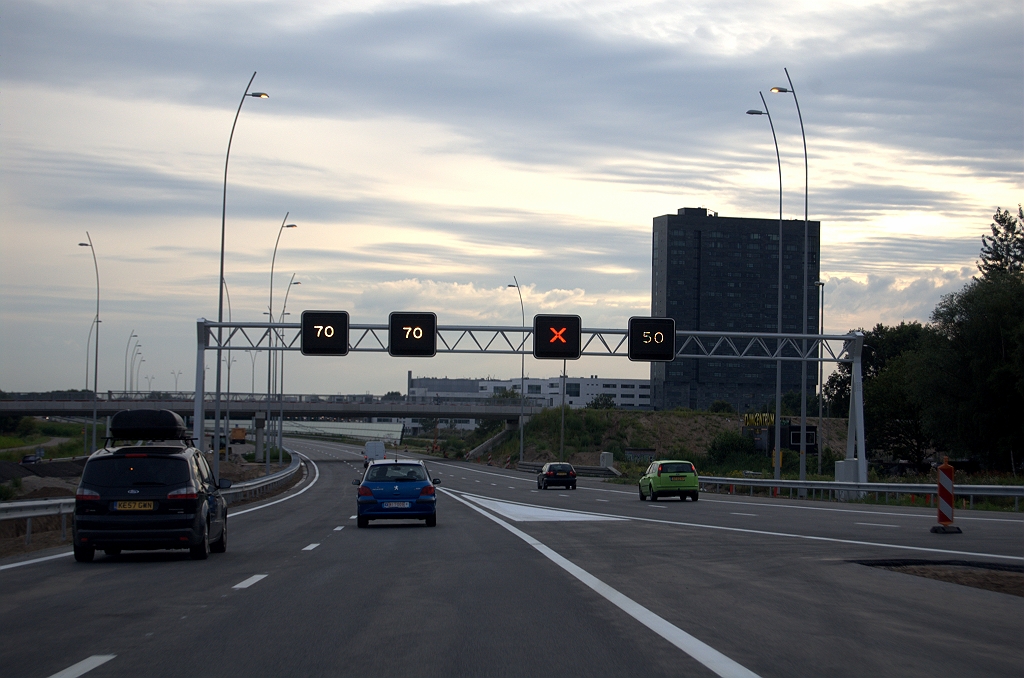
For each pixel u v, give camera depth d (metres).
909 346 108.62
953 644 8.55
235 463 79.69
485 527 23.86
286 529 23.75
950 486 21.59
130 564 15.35
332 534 21.88
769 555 16.48
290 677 7.23
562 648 8.32
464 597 11.42
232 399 96.50
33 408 89.31
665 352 39.28
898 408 80.00
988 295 57.09
